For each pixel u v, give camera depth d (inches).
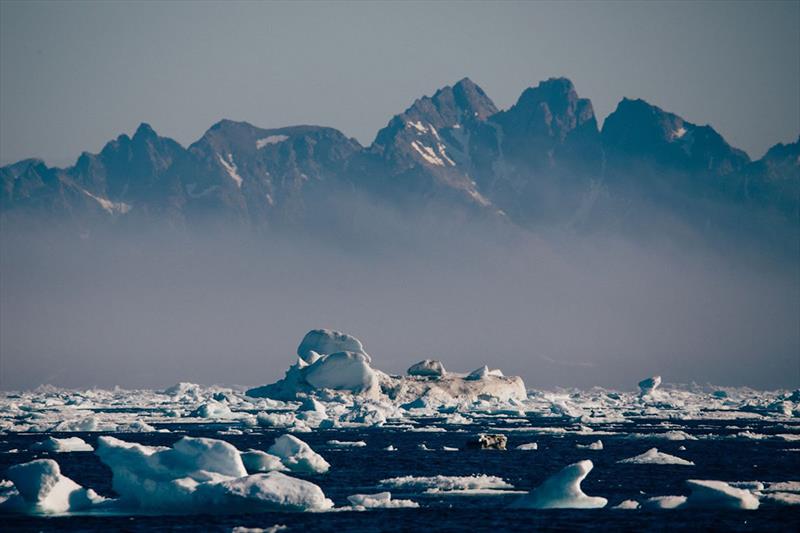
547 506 7834.6
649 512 7628.0
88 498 7696.9
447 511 7731.3
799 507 7755.9
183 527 7096.5
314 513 7588.6
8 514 7445.9
